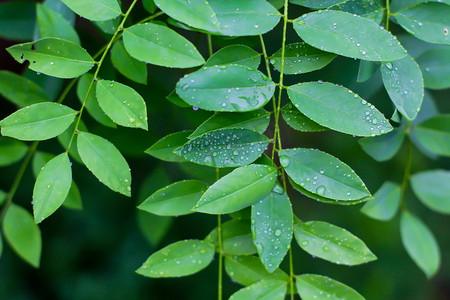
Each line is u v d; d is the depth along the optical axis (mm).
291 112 701
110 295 1182
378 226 1229
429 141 775
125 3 764
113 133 774
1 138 765
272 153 698
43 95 754
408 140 780
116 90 693
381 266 1267
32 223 762
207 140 693
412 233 788
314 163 692
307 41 692
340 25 692
